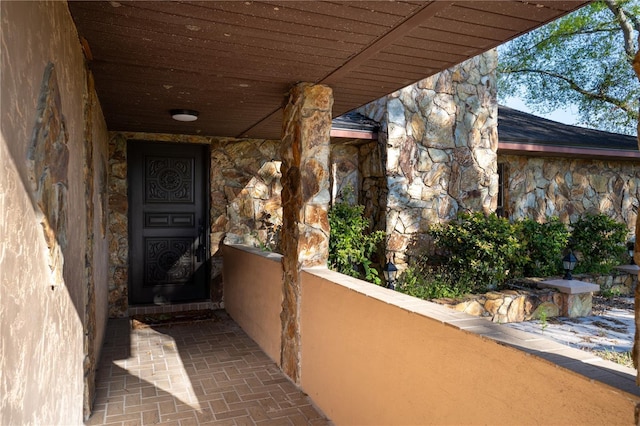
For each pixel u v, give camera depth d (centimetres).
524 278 609
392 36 236
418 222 613
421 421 184
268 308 396
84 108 259
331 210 573
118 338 452
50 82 148
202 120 459
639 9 1020
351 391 245
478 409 153
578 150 700
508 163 740
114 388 327
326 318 277
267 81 317
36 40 135
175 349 418
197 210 585
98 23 218
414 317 189
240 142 585
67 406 190
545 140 682
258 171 592
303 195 315
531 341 147
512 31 230
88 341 273
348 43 246
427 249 618
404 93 604
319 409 290
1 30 100
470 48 253
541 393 129
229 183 581
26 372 121
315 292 293
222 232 579
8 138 106
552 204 768
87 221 268
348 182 654
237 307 506
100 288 395
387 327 209
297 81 317
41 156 134
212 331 477
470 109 645
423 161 616
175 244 579
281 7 202
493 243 560
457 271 588
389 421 207
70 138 201
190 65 283
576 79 1366
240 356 397
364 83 321
